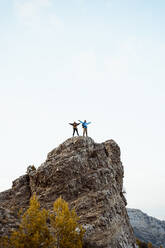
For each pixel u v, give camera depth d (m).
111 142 35.88
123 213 28.80
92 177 26.59
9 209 20.20
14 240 13.77
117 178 32.91
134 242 28.41
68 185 25.98
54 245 15.41
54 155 30.30
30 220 15.14
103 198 24.17
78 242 16.02
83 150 29.22
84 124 32.66
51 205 24.30
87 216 22.61
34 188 27.50
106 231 21.50
